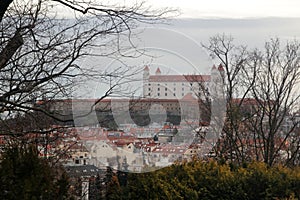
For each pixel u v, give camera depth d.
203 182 16.27
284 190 16.42
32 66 12.46
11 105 12.03
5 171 8.49
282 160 33.38
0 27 12.23
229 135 30.61
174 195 15.33
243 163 18.05
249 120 32.94
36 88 12.56
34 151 8.91
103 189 17.22
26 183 8.42
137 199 14.95
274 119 32.66
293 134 33.12
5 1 11.20
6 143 12.65
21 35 12.05
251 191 16.42
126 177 16.22
